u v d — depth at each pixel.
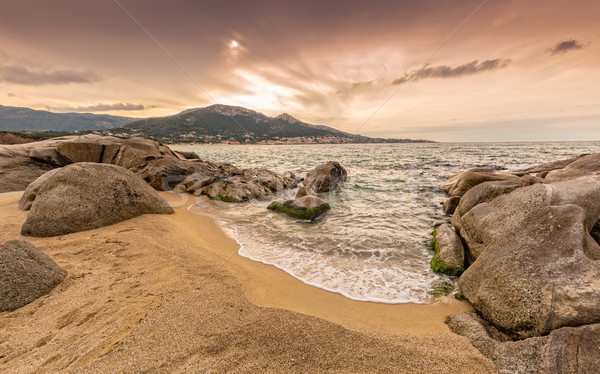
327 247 7.69
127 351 3.06
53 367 2.80
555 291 3.45
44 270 4.42
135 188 8.99
